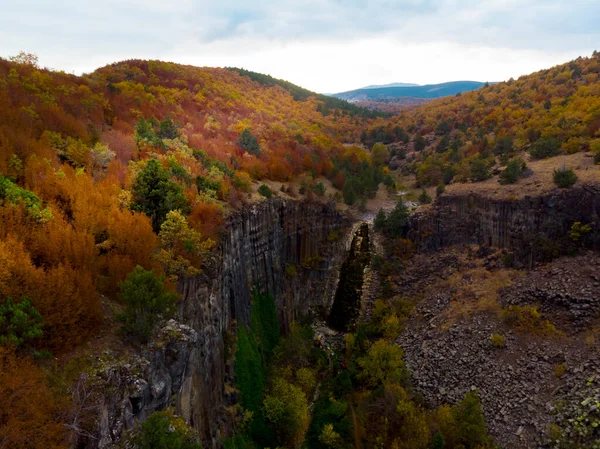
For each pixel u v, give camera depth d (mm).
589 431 40719
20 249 26906
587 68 140500
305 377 59781
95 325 28594
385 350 60344
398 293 78000
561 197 64250
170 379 30547
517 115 125188
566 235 63094
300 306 80812
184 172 57594
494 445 44906
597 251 59594
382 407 53094
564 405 44594
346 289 84000
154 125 80250
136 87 103812
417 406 53281
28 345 23891
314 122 168000
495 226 72625
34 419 19906
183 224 41094
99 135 59812
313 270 85562
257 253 67562
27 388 20703
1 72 64750
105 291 33125
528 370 50938
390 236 90875
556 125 94000
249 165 85000
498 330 57656
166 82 125000
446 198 82438
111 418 24109
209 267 46750
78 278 28438
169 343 31016
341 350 71938
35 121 50750
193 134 86688
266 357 64000
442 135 154000
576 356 49094
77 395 22438
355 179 112062
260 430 50656
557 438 41938
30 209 31938
